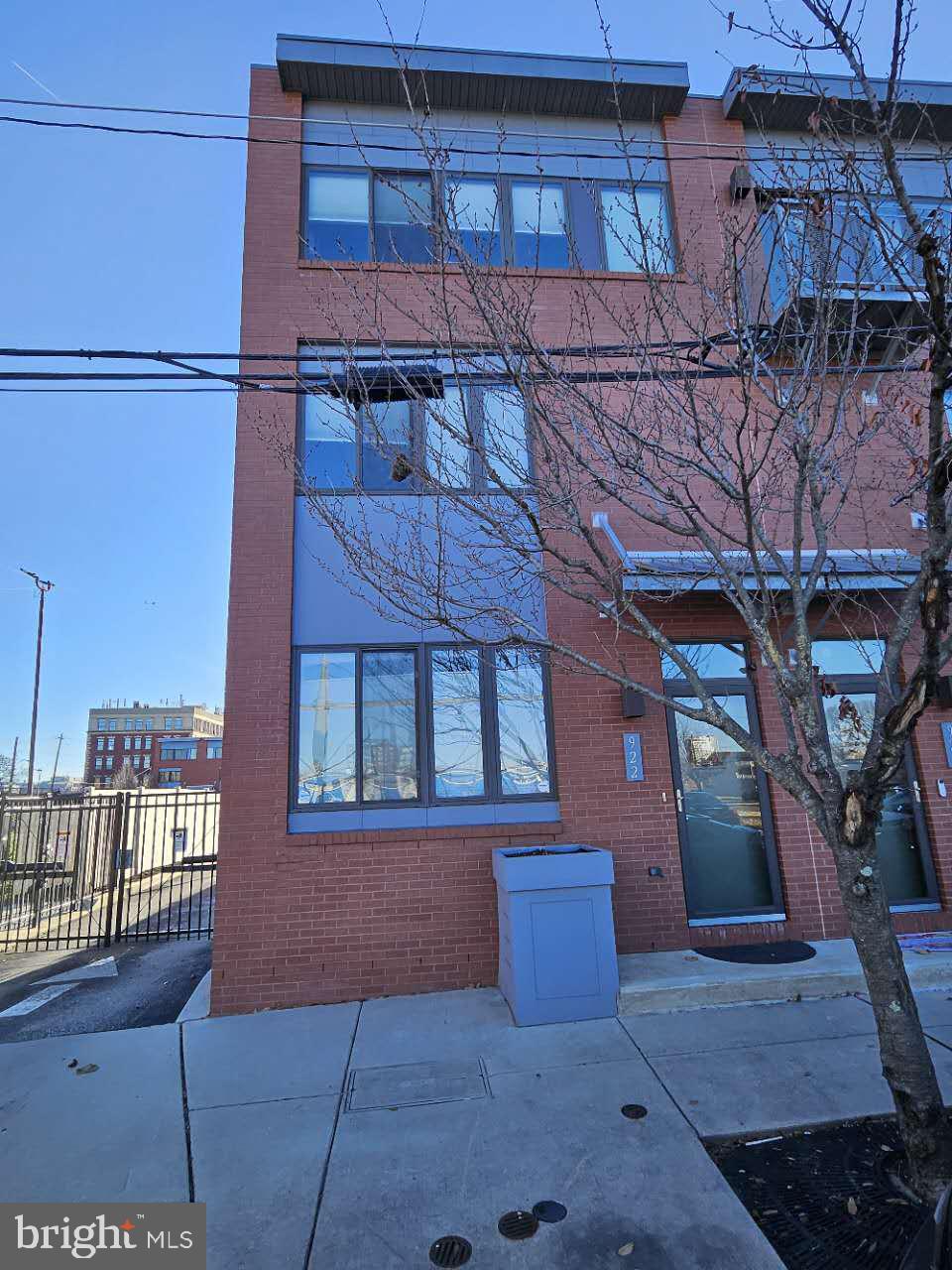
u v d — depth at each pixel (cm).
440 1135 391
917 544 735
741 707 715
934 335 339
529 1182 348
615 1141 379
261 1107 428
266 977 603
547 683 695
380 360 544
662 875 662
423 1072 466
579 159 801
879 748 327
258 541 677
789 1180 344
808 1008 552
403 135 782
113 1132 404
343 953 614
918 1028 340
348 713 670
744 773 705
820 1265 288
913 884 703
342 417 713
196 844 1898
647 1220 318
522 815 666
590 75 788
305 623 678
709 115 828
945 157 430
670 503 416
